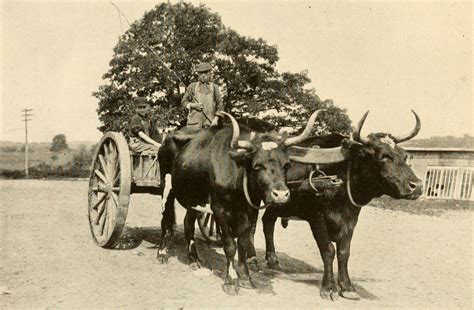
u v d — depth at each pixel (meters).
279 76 39.28
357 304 5.96
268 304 5.78
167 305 5.63
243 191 6.15
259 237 11.16
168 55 33.97
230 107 37.50
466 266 8.61
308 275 7.54
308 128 5.72
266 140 5.79
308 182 6.20
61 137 81.44
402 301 6.24
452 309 5.93
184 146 7.59
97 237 9.27
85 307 5.49
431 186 25.73
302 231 12.23
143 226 11.71
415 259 9.12
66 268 7.21
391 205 20.64
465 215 17.52
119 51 34.97
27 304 5.54
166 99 35.44
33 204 15.86
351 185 6.16
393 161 5.73
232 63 36.59
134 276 6.92
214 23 37.03
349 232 6.29
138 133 8.67
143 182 8.34
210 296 6.06
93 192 9.12
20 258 7.76
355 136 5.86
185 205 7.70
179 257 8.31
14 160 67.00
